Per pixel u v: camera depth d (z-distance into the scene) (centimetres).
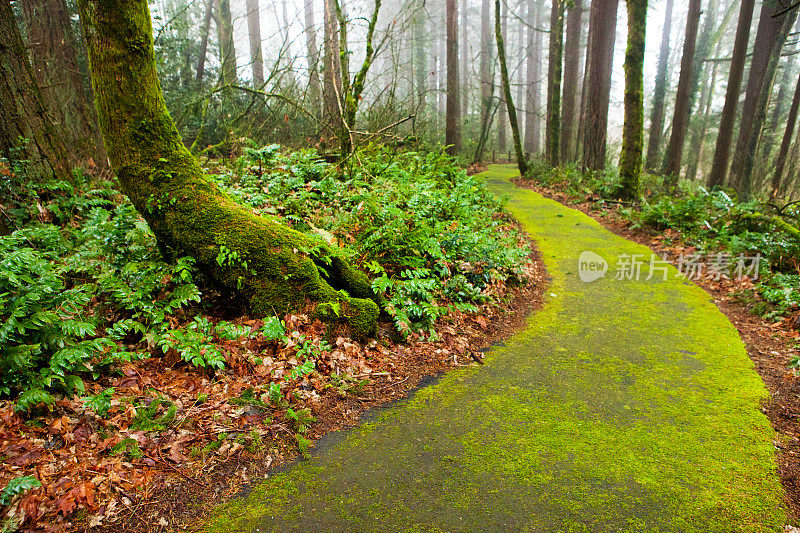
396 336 475
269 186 689
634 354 472
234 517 249
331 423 339
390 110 1424
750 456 314
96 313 393
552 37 2241
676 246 866
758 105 1819
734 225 852
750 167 1894
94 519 235
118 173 431
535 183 1675
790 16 1759
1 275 341
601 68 1689
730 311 600
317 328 429
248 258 432
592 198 1328
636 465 302
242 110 1255
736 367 445
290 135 1231
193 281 461
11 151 579
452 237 655
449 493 273
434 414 359
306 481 280
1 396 301
